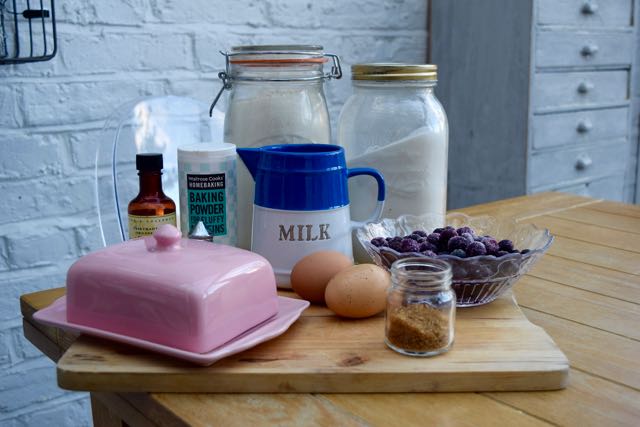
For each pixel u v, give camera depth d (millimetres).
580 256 958
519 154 1673
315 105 898
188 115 1138
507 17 1642
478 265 680
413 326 601
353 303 680
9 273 1218
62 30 1215
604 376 600
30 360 1270
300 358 602
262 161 778
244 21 1456
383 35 1719
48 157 1233
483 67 1715
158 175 813
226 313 598
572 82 1716
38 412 1298
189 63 1393
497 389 574
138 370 575
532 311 757
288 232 771
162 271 599
